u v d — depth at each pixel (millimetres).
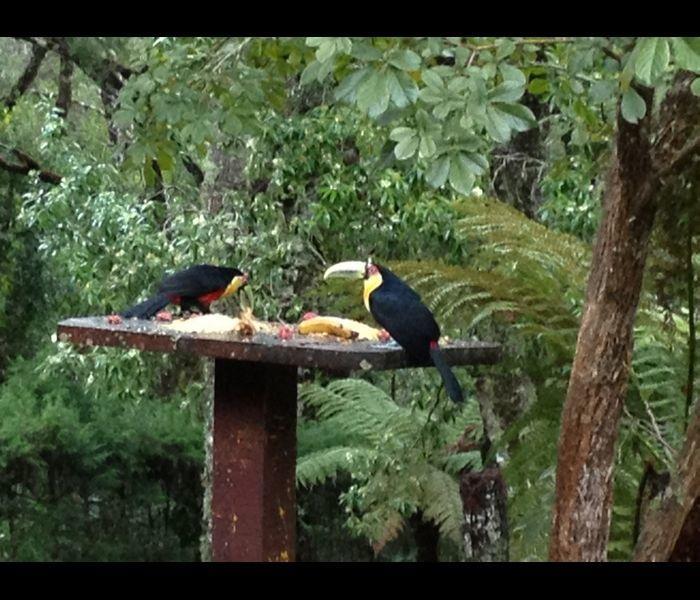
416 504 15898
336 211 15383
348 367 7285
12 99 23328
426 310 7676
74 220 16797
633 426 9758
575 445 7570
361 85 6379
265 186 16719
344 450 17844
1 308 24797
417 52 6637
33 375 23703
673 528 8266
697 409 8344
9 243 24922
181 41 9750
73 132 21688
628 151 7203
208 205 17281
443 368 7645
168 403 24000
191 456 23297
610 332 7453
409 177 14758
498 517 11961
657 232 9695
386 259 15766
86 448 22938
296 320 15844
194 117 9078
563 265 10625
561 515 7676
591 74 8438
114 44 21922
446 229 14992
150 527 23703
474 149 6488
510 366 10836
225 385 8266
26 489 23219
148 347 7906
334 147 15414
